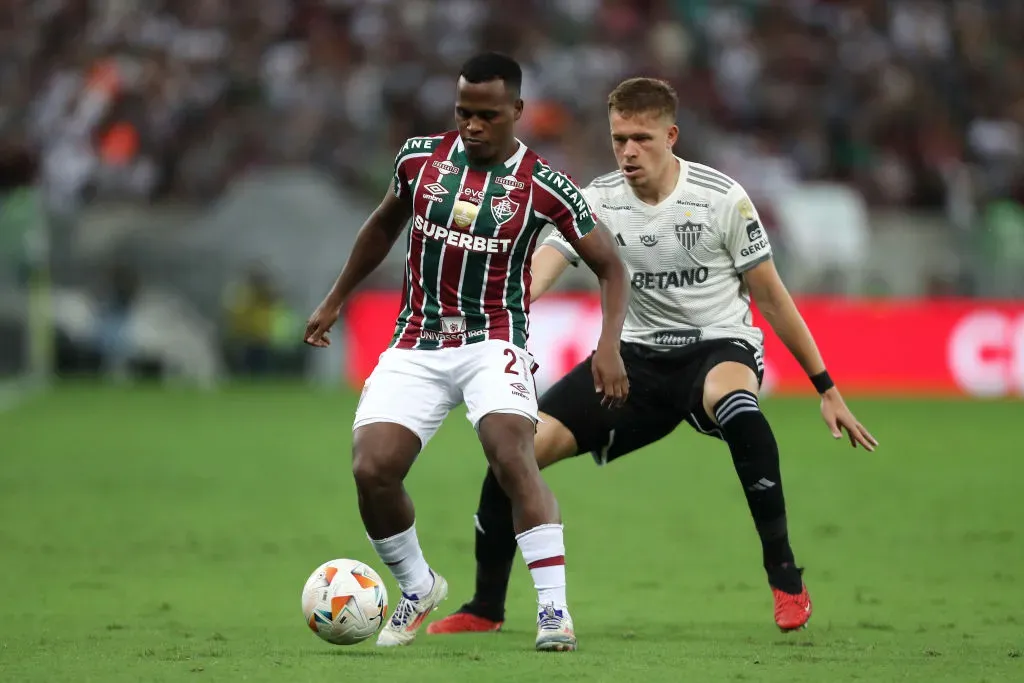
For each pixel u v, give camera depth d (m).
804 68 82.94
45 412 56.62
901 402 61.81
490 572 19.83
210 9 83.69
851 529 30.30
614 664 16.06
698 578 24.66
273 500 34.66
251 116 76.81
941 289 66.62
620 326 17.42
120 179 74.06
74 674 15.30
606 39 82.62
